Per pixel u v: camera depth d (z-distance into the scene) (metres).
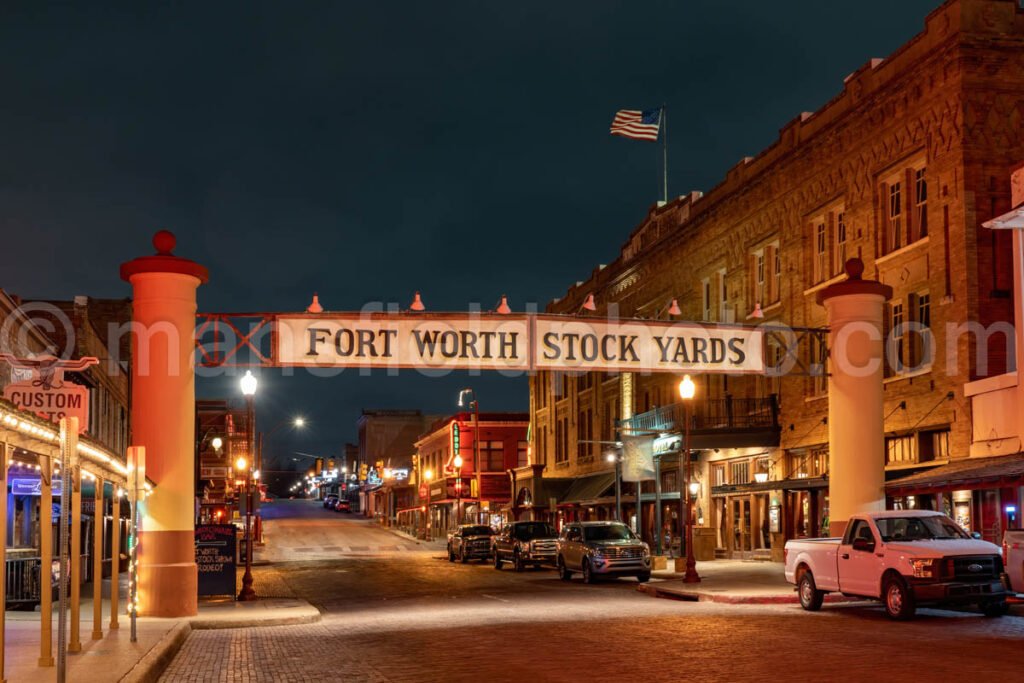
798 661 13.80
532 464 69.00
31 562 23.45
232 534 27.08
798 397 37.81
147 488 19.12
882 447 26.34
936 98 29.72
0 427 10.13
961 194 28.41
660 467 48.59
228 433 83.38
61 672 10.74
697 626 18.48
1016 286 25.67
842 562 20.20
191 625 20.97
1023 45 28.70
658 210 51.28
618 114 48.94
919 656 13.95
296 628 20.83
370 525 103.56
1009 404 25.94
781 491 38.19
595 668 13.66
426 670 13.93
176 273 22.42
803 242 37.44
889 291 26.72
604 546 33.41
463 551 49.81
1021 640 15.51
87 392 16.39
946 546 18.62
